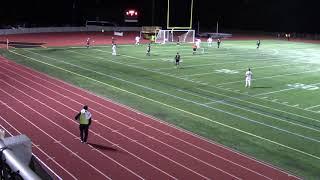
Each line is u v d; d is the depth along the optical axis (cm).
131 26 7900
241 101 2364
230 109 2181
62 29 6869
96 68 3281
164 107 2162
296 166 1436
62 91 2411
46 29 6650
